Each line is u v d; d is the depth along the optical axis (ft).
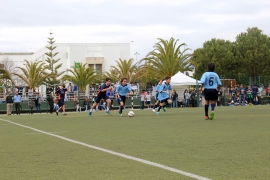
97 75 172.96
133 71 195.83
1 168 22.35
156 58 181.68
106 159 24.59
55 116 81.35
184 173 19.75
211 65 54.60
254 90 131.13
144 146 30.09
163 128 44.68
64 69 246.47
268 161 22.79
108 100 79.87
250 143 30.55
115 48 248.32
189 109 99.09
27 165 23.18
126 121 57.82
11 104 111.55
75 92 135.44
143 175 19.61
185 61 182.29
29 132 44.01
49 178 19.52
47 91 132.05
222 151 26.78
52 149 29.66
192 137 35.17
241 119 55.98
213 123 49.85
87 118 68.33
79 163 23.44
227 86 136.67
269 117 59.67
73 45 241.55
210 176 19.02
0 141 35.68
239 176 18.97
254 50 235.20
